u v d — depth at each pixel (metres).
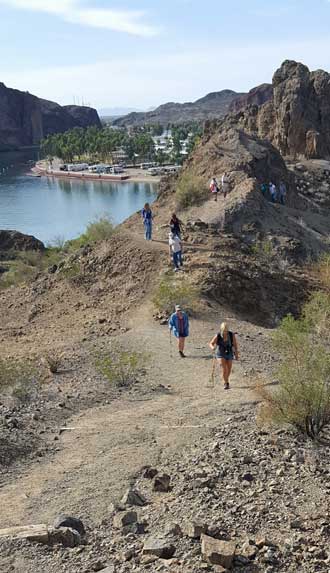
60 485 8.27
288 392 9.68
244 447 9.00
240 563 5.79
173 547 6.11
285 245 33.84
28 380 13.29
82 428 10.56
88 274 25.12
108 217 40.81
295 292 24.08
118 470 8.67
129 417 11.04
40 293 25.28
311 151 69.50
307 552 6.01
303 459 8.58
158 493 7.82
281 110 71.62
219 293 21.64
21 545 6.33
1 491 8.16
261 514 6.84
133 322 19.52
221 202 38.44
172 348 16.20
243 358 14.91
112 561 6.04
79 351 16.66
